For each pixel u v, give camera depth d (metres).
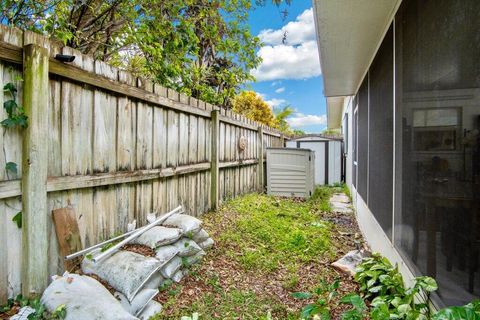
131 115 2.71
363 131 4.71
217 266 2.90
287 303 2.38
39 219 1.79
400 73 2.27
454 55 1.34
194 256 2.82
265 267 2.97
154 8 3.88
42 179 1.80
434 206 1.57
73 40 3.37
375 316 1.61
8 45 1.66
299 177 7.09
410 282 1.98
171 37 4.29
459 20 1.28
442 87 1.46
